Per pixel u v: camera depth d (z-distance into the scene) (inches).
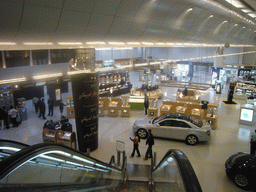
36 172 169.6
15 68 455.2
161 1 370.3
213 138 468.4
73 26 280.2
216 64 1171.9
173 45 611.8
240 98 856.9
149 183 282.2
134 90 861.2
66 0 239.8
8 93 567.5
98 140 454.0
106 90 897.5
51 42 285.9
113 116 617.9
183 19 498.6
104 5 288.0
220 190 289.3
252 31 1107.9
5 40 234.4
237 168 294.2
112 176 272.4
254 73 1059.9
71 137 386.9
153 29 435.2
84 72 377.7
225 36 868.6
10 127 532.1
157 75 1315.2
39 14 230.4
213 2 472.1
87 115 382.6
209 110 556.4
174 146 427.2
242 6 575.2
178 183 166.7
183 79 1391.5
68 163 194.2
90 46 359.6
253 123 550.6
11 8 203.2
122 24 349.7
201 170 339.6
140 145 431.8
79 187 206.8
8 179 135.6
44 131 413.7
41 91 894.4
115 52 552.1
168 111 590.6
